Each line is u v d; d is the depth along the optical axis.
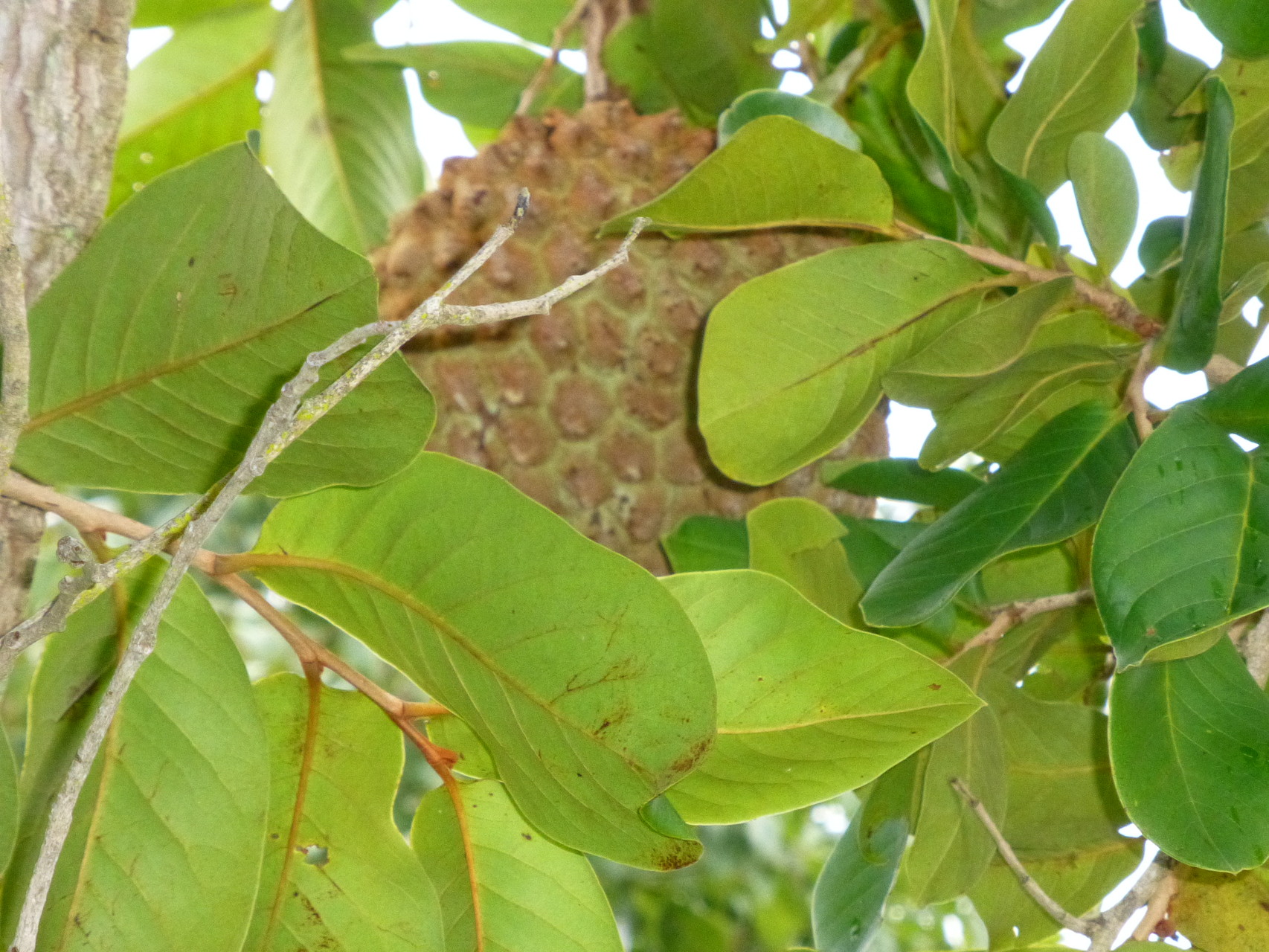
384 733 0.72
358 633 0.69
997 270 0.76
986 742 0.78
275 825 0.71
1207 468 0.68
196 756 0.69
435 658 0.68
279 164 0.99
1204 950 0.75
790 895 2.10
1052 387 0.74
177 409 0.67
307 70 0.97
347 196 0.99
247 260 0.65
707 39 0.89
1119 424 0.74
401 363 0.65
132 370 0.66
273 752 0.72
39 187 0.68
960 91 0.82
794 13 0.85
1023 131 0.77
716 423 0.75
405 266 0.83
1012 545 0.72
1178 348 0.73
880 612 0.72
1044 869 0.82
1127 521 0.68
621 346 0.82
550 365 0.81
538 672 0.67
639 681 0.67
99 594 0.64
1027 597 0.81
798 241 0.83
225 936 0.68
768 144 0.74
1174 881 0.74
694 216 0.75
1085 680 0.86
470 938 0.72
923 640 0.79
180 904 0.68
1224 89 0.70
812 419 0.75
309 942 0.71
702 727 0.67
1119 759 0.69
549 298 0.62
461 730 0.72
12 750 0.66
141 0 0.98
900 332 0.75
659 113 0.88
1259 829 0.68
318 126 0.98
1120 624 0.67
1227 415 0.69
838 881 0.78
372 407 0.66
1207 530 0.67
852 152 0.74
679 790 0.71
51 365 0.66
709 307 0.82
